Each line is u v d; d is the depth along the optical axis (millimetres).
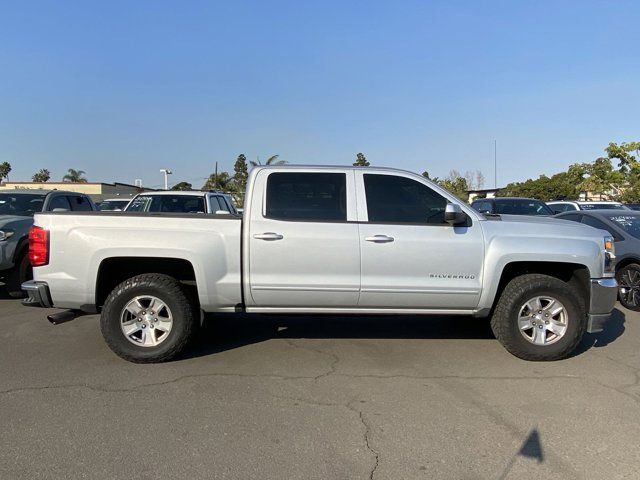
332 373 4996
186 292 5363
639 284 7871
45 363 5227
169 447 3535
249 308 5348
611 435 3752
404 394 4488
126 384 4676
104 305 5203
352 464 3342
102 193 49344
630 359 5480
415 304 5359
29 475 3178
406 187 5434
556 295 5309
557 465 3342
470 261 5301
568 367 5211
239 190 53625
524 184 58562
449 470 3279
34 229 5238
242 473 3223
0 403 4238
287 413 4094
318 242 5207
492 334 6379
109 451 3473
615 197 37344
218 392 4508
